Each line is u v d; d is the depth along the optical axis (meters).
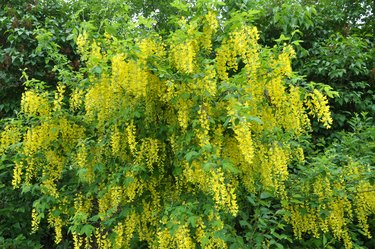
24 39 6.02
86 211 4.14
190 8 3.64
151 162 3.64
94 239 5.30
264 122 3.50
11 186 5.08
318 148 5.70
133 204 3.90
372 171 3.85
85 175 3.90
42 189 3.97
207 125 3.23
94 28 3.58
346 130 6.00
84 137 4.01
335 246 4.29
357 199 3.92
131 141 3.51
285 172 3.50
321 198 3.85
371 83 6.32
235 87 3.17
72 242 5.62
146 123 3.65
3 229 5.04
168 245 3.51
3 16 6.34
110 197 3.96
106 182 4.03
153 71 3.42
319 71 5.74
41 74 6.04
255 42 3.37
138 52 3.25
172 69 3.55
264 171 3.53
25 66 6.04
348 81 6.17
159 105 3.67
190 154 3.06
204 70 3.31
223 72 3.55
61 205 4.07
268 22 5.82
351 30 7.03
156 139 3.68
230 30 3.45
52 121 3.84
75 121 3.97
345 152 4.52
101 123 3.72
